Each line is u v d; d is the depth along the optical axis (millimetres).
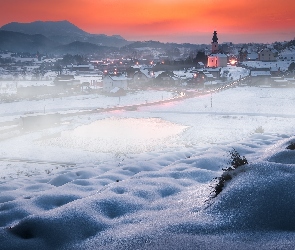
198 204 7363
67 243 6020
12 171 28984
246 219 6016
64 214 6918
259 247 5082
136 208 7969
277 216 5938
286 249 4934
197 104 82438
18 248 5855
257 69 133125
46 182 15258
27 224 6625
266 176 7090
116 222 6941
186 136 47500
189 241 5414
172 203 8141
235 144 20375
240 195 6707
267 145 20188
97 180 12508
